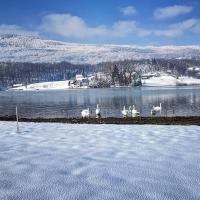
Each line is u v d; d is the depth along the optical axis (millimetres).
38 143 10117
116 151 8516
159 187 5223
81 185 5312
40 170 6305
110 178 5734
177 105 59188
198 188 5184
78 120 23141
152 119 21922
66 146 9461
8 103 78562
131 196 4793
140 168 6500
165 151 8461
